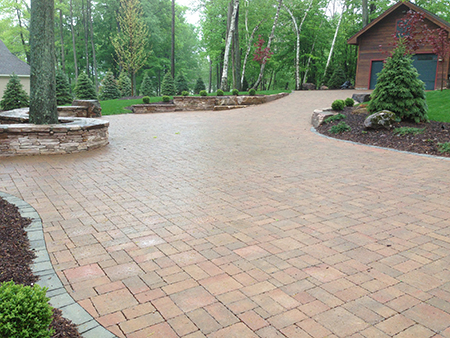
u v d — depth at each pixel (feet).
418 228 14.78
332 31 113.39
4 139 27.73
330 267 11.66
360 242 13.51
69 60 136.56
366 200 18.26
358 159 27.43
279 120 49.83
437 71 67.92
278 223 15.34
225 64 86.63
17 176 22.45
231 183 21.38
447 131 32.68
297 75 101.65
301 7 107.45
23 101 64.39
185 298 9.95
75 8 125.70
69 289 10.32
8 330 6.57
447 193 19.21
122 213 16.43
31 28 29.43
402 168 24.57
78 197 18.65
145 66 136.67
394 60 37.47
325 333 8.54
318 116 42.93
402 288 10.45
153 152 30.17
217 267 11.65
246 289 10.39
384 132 34.91
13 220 15.06
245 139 36.40
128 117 57.00
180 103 69.00
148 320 9.00
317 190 19.98
